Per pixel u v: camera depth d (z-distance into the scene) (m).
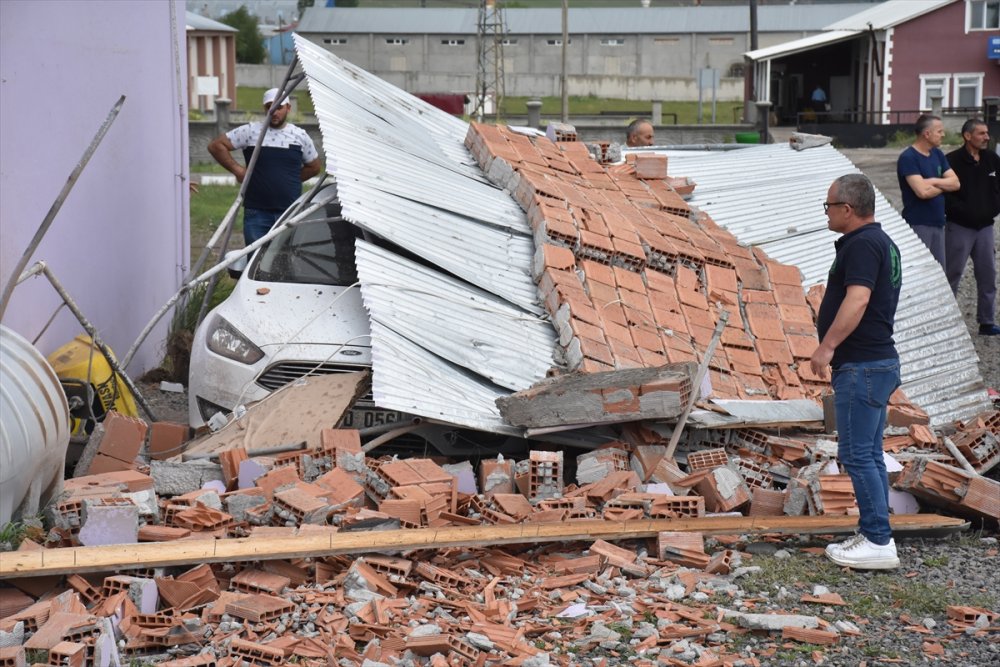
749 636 9.59
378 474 12.18
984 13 94.94
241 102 137.00
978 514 12.46
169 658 8.98
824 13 161.50
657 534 11.39
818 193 21.02
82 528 10.43
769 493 12.66
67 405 11.36
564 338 14.59
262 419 13.54
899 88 97.31
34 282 15.88
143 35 20.84
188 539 10.53
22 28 15.48
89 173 18.09
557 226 15.88
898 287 11.27
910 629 9.84
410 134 18.72
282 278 16.00
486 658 8.97
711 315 16.20
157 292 21.81
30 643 8.62
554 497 12.27
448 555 11.12
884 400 11.20
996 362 21.25
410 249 14.71
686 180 20.11
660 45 159.75
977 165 22.38
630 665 9.02
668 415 12.85
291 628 9.47
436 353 13.55
